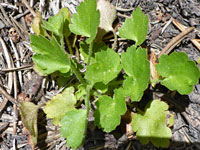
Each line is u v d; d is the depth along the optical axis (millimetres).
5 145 143
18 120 145
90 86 129
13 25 156
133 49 117
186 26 151
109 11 147
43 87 149
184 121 143
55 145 144
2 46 153
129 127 138
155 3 154
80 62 152
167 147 138
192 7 148
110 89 142
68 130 123
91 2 118
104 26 147
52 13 159
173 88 124
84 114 127
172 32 151
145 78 110
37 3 159
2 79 150
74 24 134
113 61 127
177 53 120
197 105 142
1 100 147
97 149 140
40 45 126
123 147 140
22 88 151
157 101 137
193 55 148
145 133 132
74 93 148
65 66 132
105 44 156
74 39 148
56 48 123
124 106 115
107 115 123
